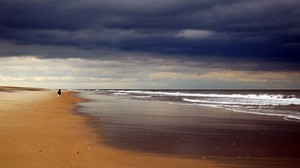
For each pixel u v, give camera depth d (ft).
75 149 39.19
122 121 71.92
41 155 34.12
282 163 34.68
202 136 51.85
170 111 99.71
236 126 63.93
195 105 129.59
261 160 35.99
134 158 36.14
